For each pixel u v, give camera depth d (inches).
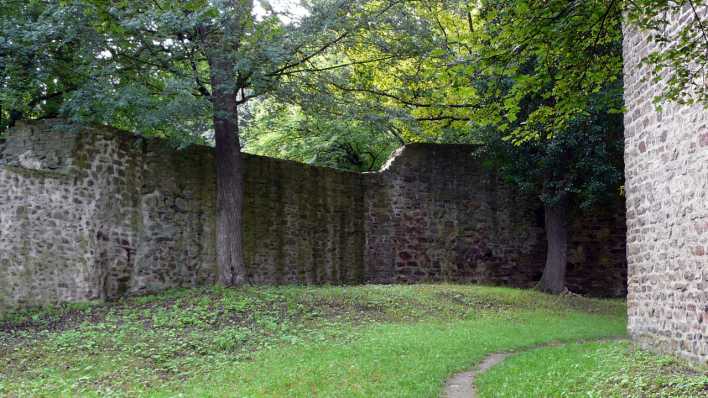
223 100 563.8
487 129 709.9
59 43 501.4
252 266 655.8
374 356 350.6
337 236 756.0
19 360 345.4
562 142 668.1
